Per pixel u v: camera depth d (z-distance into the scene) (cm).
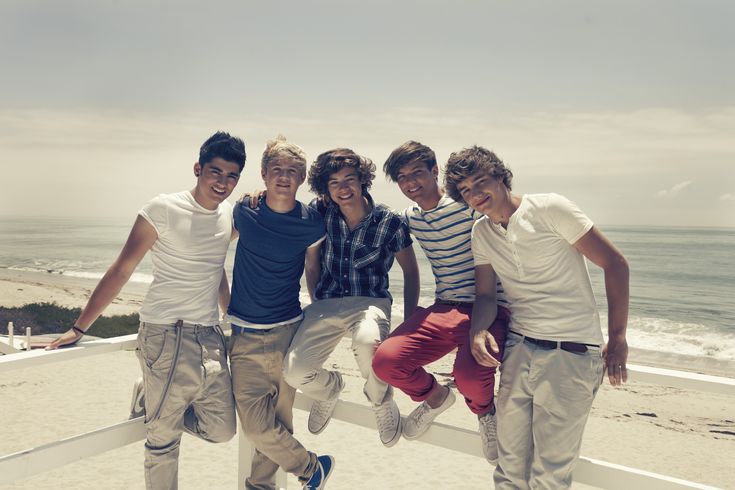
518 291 225
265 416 278
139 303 3180
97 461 602
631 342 2903
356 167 270
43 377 1070
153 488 259
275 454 282
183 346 256
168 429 259
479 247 235
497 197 220
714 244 7206
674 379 204
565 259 215
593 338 214
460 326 248
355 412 274
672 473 838
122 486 539
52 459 228
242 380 275
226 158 254
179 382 255
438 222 263
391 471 624
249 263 267
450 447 253
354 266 282
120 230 11588
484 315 233
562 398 212
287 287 273
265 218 261
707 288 4519
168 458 260
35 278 5134
